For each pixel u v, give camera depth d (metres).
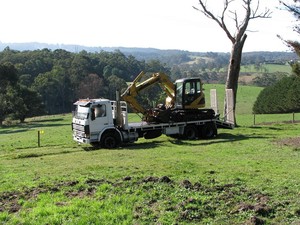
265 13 31.00
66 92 97.19
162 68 126.50
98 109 21.70
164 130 24.00
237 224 8.07
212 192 10.13
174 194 10.02
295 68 24.22
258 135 24.78
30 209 9.55
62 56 125.94
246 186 10.65
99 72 110.06
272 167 13.68
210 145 20.95
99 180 11.86
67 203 9.73
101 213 8.85
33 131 41.62
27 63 107.25
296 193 9.79
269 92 67.69
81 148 22.09
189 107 25.05
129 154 18.56
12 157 19.64
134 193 10.23
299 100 60.97
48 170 14.76
